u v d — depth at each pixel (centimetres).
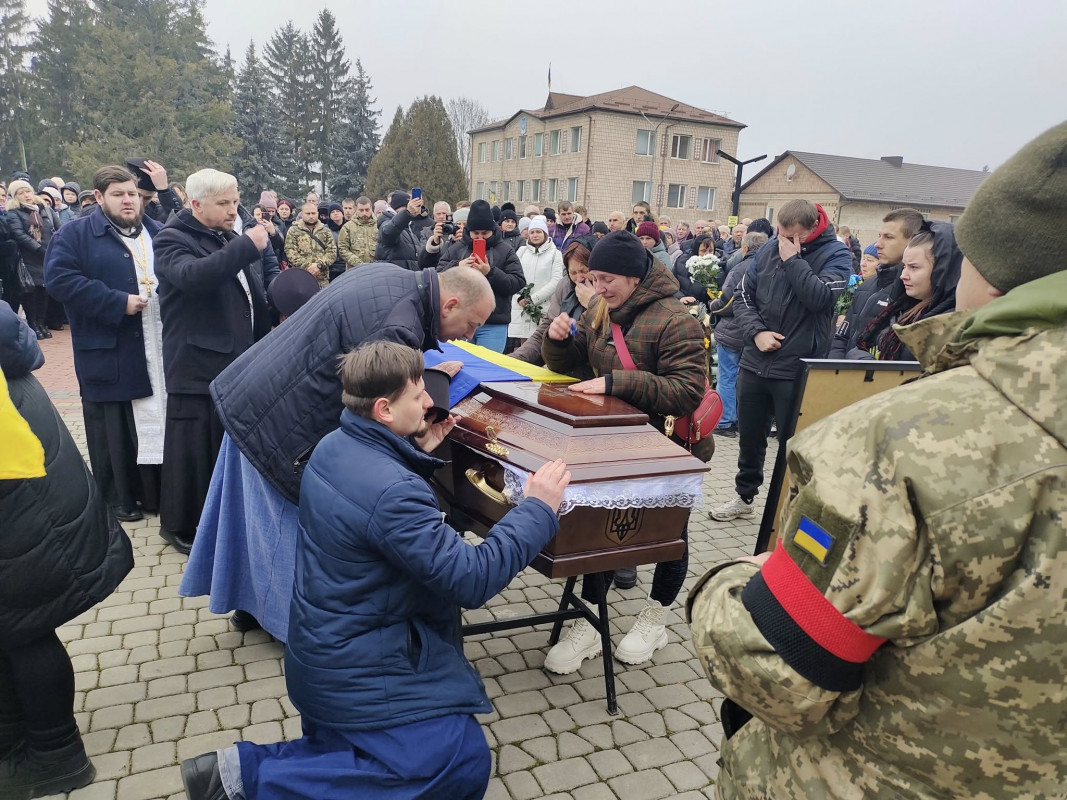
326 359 240
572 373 311
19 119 4322
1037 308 81
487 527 232
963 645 81
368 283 244
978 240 90
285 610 260
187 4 4509
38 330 977
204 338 355
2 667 205
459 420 247
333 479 172
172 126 3856
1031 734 82
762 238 664
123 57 3928
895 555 83
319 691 170
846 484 87
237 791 172
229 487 271
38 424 199
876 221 3819
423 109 4638
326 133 5438
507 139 4747
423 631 178
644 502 208
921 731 88
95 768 222
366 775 166
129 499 409
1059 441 78
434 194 4647
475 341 615
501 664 291
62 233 368
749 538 435
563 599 293
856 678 92
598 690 277
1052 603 77
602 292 271
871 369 224
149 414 398
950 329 93
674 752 245
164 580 344
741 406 446
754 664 96
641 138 3994
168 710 252
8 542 187
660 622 298
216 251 349
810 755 103
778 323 421
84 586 204
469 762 173
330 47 5453
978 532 79
